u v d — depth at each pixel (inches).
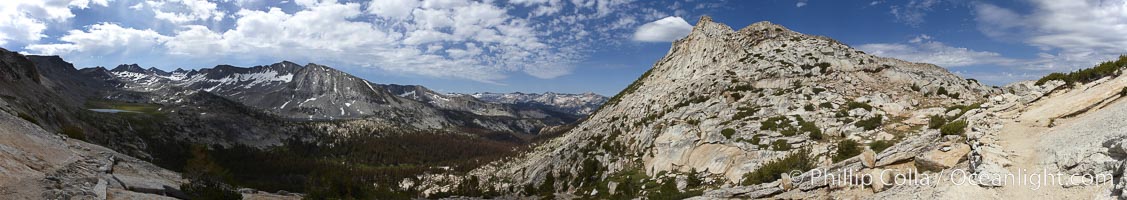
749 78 2984.7
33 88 5753.0
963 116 1327.5
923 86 2490.2
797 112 2266.2
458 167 6289.4
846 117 2092.8
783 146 1863.9
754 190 1149.1
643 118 3068.4
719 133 2204.7
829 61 2977.4
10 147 1069.8
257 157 7623.0
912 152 1040.2
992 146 901.2
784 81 2790.4
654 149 2475.4
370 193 2694.4
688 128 2447.1
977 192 746.8
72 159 1237.1
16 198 780.6
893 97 2379.4
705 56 4037.9
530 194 2891.2
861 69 2815.0
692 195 1508.4
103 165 1264.8
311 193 2091.5
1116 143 657.6
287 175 6717.5
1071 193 668.7
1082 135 795.4
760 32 3929.6
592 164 2733.8
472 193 3112.7
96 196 901.2
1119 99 904.3
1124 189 559.5
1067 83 1219.2
